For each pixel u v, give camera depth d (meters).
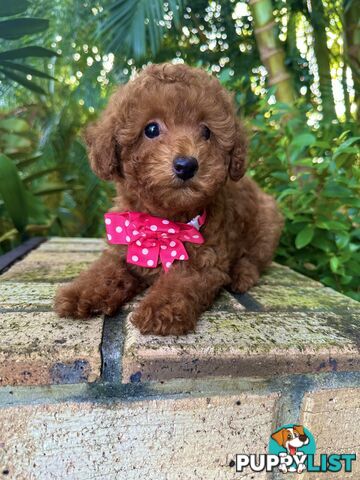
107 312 0.24
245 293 0.30
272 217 0.38
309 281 0.34
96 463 0.20
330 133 0.47
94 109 0.71
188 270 0.27
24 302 0.26
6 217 0.55
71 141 0.71
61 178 0.69
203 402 0.20
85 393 0.19
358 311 0.27
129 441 0.20
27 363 0.19
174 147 0.24
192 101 0.25
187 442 0.20
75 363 0.19
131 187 0.27
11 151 0.63
